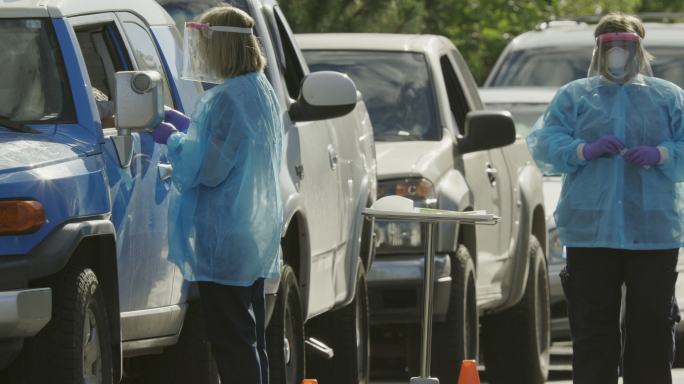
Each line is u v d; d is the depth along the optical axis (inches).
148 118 823.1
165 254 914.7
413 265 1272.1
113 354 850.1
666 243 958.4
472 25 2960.1
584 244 962.7
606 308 969.5
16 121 837.2
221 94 835.4
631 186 958.4
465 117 1418.6
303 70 1182.3
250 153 836.0
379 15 2134.6
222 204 835.4
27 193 771.4
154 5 992.9
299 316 1055.6
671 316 968.3
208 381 959.0
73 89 847.7
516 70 2183.8
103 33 924.0
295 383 1051.3
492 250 1413.6
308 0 2081.7
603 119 965.2
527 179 1541.6
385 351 1585.9
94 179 817.5
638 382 972.6
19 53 851.4
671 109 964.6
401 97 1368.1
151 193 898.1
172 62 974.4
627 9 3553.2
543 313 1574.8
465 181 1330.0
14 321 751.1
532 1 3065.9
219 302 845.8
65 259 774.5
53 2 885.2
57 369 784.9
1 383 798.5
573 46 2190.0
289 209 1007.6
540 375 1531.7
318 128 1123.3
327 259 1128.2
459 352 1289.4
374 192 1254.3
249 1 1079.6
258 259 842.2
